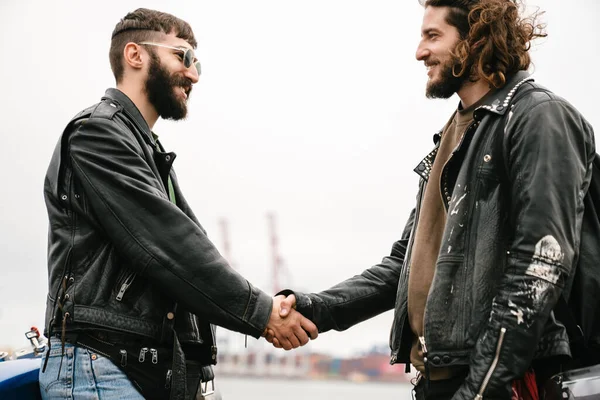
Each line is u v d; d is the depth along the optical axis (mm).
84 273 2500
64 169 2592
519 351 2113
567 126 2242
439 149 2619
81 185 2574
